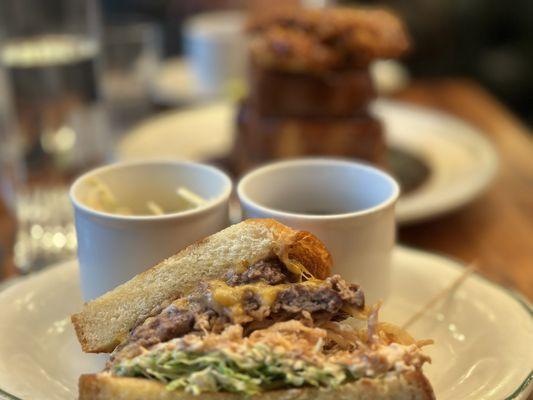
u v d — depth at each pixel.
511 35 1.19
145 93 0.79
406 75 1.02
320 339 0.25
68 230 0.47
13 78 0.56
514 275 0.43
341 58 0.53
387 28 0.54
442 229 0.50
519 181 0.58
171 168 0.34
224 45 0.78
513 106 1.17
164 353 0.25
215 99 0.80
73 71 0.57
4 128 0.61
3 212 0.52
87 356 0.31
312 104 0.54
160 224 0.29
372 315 0.26
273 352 0.24
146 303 0.28
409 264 0.37
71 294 0.35
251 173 0.34
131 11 1.04
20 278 0.36
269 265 0.27
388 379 0.24
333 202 0.35
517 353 0.29
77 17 0.58
